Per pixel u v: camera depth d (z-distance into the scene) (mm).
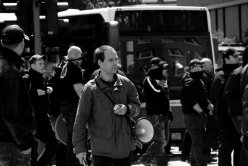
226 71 10617
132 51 15875
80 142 7695
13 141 7035
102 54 7633
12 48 7039
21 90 6902
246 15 49906
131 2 36125
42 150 11602
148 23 16031
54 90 11992
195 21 16391
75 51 11695
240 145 10430
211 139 14055
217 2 54031
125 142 7633
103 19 15820
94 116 7645
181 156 14734
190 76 12398
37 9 13414
